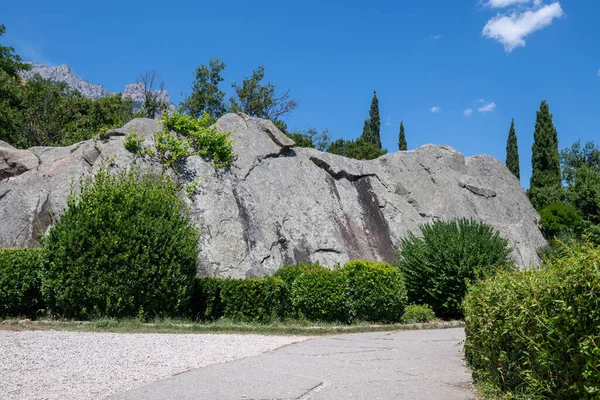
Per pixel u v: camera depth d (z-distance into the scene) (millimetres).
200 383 5211
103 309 9734
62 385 4973
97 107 32781
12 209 14047
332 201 17828
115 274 9594
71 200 10531
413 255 13992
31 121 31094
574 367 3580
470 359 6047
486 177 22703
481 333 5230
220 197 15172
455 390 5324
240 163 16484
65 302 9570
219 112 37562
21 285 9844
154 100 36406
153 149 15117
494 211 21656
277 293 11258
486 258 13227
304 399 4762
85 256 9562
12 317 9797
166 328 9453
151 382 5262
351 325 11461
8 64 38781
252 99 36938
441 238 13930
